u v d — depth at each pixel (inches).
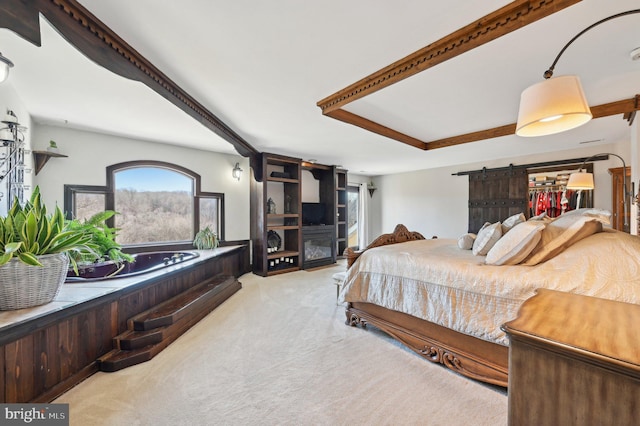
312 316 119.3
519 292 65.8
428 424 57.7
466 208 230.1
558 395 33.0
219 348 90.7
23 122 105.4
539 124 59.5
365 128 128.5
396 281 93.8
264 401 64.8
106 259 123.9
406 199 277.7
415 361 83.1
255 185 197.9
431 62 69.6
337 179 265.4
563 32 62.5
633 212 124.4
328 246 235.5
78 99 102.0
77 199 141.3
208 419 59.0
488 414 60.6
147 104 106.8
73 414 60.3
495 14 56.0
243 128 135.0
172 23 58.7
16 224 68.4
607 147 163.3
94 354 78.4
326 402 64.6
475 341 74.1
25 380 61.0
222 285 140.9
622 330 36.2
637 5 53.2
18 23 47.4
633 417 28.4
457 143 156.3
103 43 60.4
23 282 66.0
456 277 78.1
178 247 171.6
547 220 98.7
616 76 83.7
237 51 69.6
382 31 62.1
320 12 55.7
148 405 63.3
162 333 90.5
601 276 57.2
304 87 90.0
